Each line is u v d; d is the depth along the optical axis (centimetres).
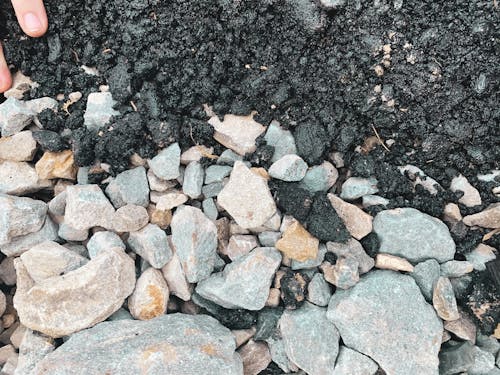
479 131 22
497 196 23
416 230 22
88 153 24
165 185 24
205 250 23
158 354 20
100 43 24
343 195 24
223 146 24
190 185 23
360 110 23
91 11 24
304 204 22
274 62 23
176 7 23
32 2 23
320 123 23
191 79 24
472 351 22
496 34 21
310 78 23
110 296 22
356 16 22
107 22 24
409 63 22
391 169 23
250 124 24
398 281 22
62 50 25
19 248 24
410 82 22
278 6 22
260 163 24
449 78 22
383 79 22
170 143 23
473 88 22
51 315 22
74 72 25
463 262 23
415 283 22
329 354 22
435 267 22
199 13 23
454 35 21
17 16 23
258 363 23
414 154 24
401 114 23
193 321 22
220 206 24
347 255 22
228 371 21
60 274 23
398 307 22
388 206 23
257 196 22
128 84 24
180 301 24
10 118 24
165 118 24
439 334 22
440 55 22
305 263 22
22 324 23
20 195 25
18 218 23
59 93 25
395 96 22
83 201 23
